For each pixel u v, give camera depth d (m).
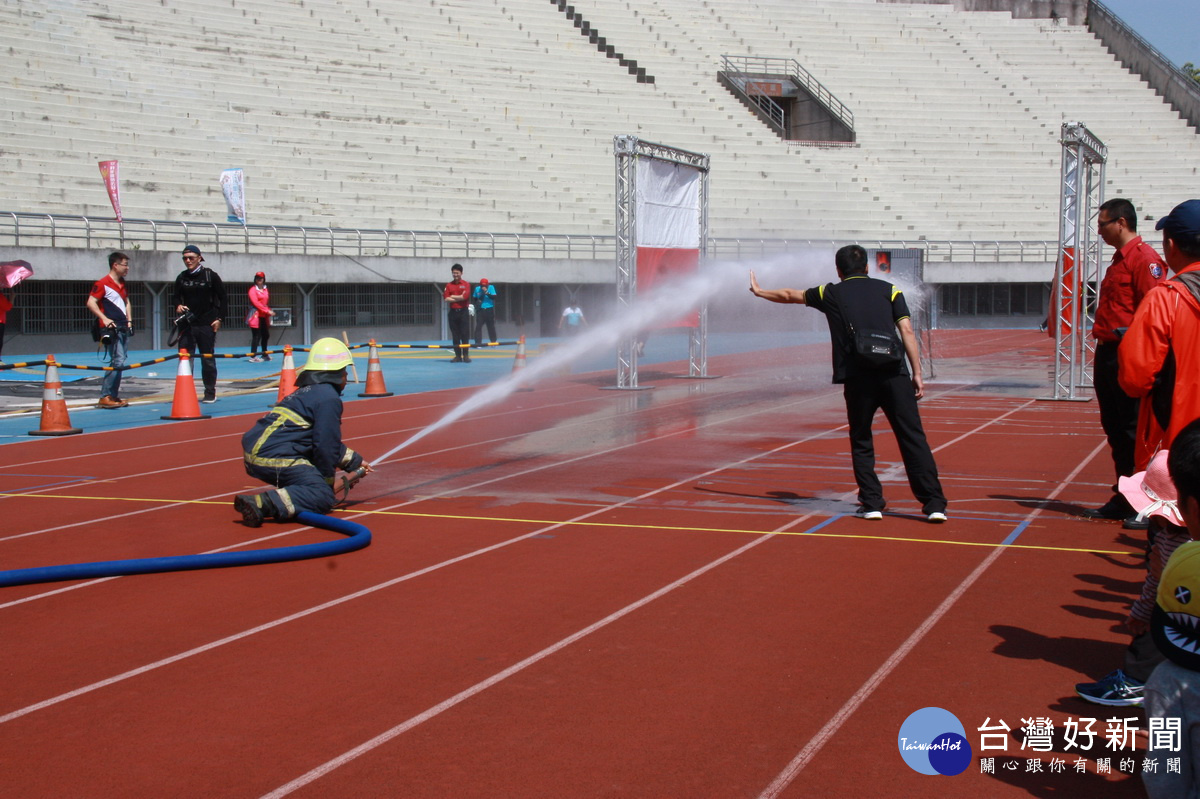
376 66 40.69
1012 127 47.34
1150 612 4.27
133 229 28.09
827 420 13.73
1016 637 5.20
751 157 43.12
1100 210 7.74
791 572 6.43
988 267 38.53
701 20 52.22
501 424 13.52
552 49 46.81
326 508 8.12
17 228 25.11
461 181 36.16
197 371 21.75
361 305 31.83
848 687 4.59
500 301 34.00
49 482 9.70
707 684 4.64
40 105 30.86
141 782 3.80
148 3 38.38
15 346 25.77
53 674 4.87
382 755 3.99
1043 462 10.46
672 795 3.66
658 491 9.05
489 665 4.90
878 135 46.31
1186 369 4.82
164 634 5.41
